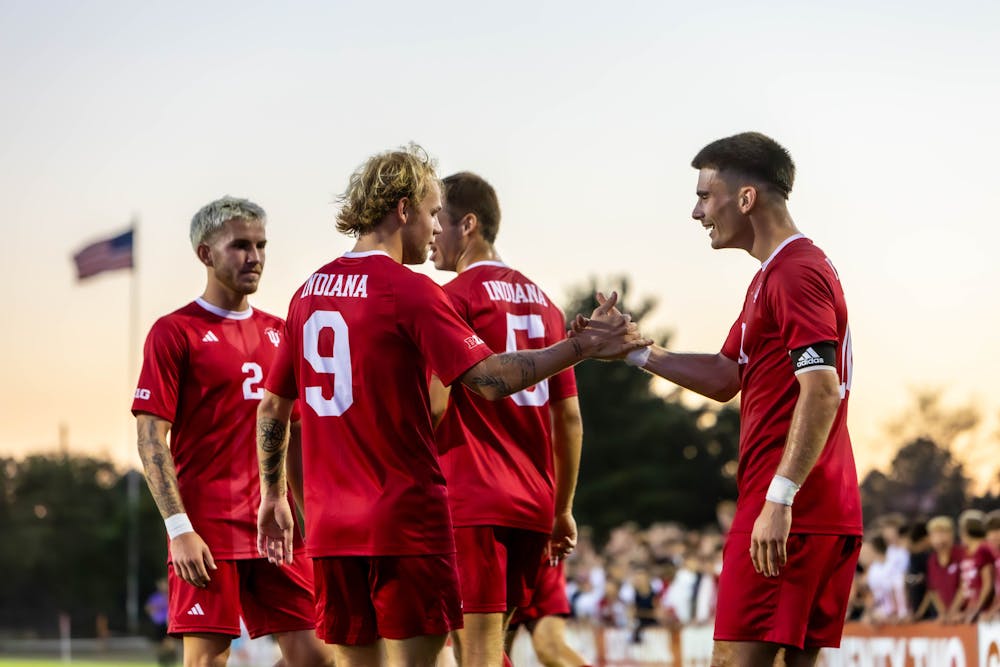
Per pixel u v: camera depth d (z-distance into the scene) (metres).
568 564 73.38
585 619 64.81
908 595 40.69
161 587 93.50
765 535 15.87
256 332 21.92
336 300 16.05
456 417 20.42
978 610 36.47
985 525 38.19
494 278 20.97
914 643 35.59
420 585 15.63
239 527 21.16
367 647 16.23
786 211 17.17
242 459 21.38
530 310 21.16
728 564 16.83
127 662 104.69
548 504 20.69
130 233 124.75
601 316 16.02
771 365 16.72
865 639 37.78
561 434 21.69
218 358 21.36
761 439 16.73
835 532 16.44
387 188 16.27
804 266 16.34
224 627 20.94
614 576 65.50
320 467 16.03
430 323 15.61
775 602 16.41
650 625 55.41
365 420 15.73
